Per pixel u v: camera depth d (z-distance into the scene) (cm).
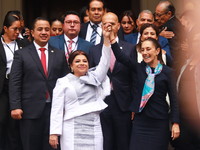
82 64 658
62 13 1728
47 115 769
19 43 884
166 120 690
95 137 639
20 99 760
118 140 805
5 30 857
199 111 746
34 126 759
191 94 770
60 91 645
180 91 793
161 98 689
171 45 939
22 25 968
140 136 693
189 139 780
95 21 952
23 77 779
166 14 1008
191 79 773
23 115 761
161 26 1045
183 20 930
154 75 689
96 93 670
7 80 828
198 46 740
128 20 1041
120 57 721
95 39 948
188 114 776
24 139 761
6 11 1424
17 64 770
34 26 798
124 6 1700
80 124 636
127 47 838
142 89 701
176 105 691
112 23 808
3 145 843
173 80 692
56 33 1141
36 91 764
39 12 1706
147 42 696
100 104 668
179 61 914
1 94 825
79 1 1738
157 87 684
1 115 812
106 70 675
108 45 673
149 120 689
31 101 763
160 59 709
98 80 667
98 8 944
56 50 820
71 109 644
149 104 689
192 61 778
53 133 632
